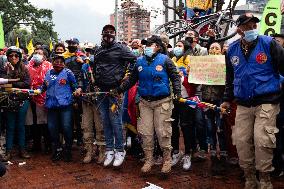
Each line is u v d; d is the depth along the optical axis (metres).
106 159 5.98
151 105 5.27
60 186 5.07
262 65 4.16
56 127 6.38
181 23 12.63
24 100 6.42
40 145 7.15
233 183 5.16
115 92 5.63
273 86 4.17
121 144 5.86
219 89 5.59
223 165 5.59
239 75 4.29
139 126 5.46
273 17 6.19
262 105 4.14
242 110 4.32
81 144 7.58
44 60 7.37
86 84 6.42
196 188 4.96
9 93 6.12
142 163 6.18
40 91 6.35
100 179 5.36
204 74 5.56
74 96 6.34
